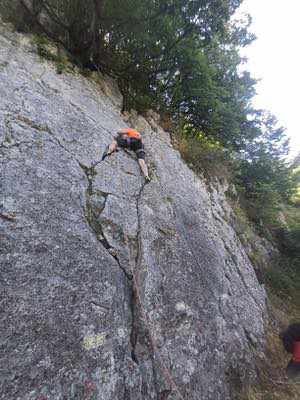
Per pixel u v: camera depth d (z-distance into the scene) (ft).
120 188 15.03
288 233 37.17
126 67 23.81
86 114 17.40
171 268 13.99
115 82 24.32
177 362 11.26
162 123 26.55
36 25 19.88
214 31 22.62
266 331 19.62
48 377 7.43
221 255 19.70
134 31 20.44
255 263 27.04
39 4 19.20
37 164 11.82
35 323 7.97
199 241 18.06
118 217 13.39
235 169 34.99
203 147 28.86
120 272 11.51
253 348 16.70
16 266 8.59
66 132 14.73
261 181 38.37
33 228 9.78
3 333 7.31
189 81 27.20
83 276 9.94
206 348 13.07
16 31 18.56
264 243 33.17
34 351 7.54
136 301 11.35
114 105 21.95
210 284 16.14
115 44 22.18
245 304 19.04
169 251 14.67
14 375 6.94
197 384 11.51
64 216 11.04
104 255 11.32
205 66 25.67
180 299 13.23
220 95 30.73
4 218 9.36
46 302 8.54
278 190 40.81
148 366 10.19
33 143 12.48
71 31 20.38
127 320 10.55
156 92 26.81
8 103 13.25
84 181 13.33
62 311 8.71
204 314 14.15
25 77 15.88
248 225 31.42
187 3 19.85
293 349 14.28
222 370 13.37
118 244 12.39
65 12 19.86
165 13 20.12
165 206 17.16
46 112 14.66
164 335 11.46
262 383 15.21
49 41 20.29
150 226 14.76
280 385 15.67
